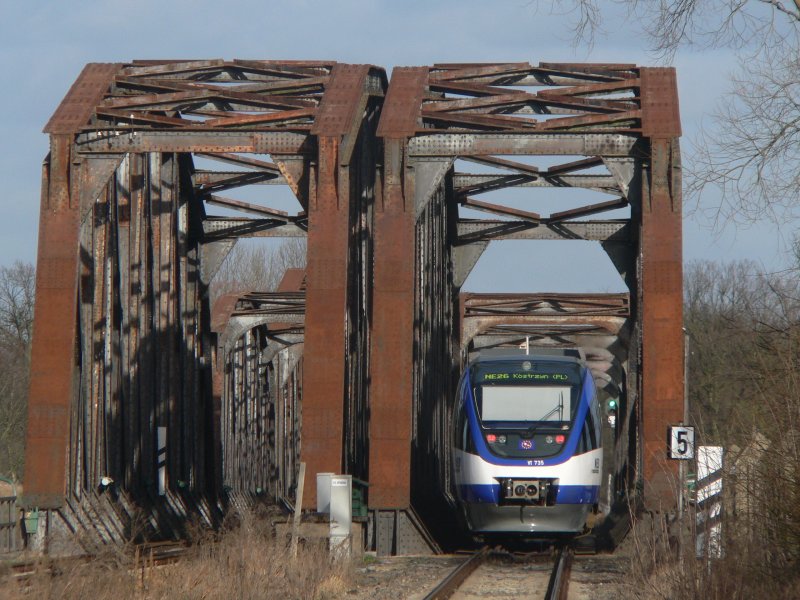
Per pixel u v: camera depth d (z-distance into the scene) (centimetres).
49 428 8275
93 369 9131
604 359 17550
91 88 9094
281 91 9556
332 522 7412
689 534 5662
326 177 8556
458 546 11469
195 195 11525
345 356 8881
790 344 5972
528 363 9606
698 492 6091
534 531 9081
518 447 9175
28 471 8212
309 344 8381
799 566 5428
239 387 15550
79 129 8606
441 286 12975
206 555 6069
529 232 12669
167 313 10525
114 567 5641
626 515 8956
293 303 14362
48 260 8512
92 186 8694
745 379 6400
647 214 8531
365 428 10506
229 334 14262
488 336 17225
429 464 11925
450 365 14375
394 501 8331
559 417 9294
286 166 8769
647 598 5406
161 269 10550
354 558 7306
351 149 8906
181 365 11181
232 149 8775
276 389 18750
